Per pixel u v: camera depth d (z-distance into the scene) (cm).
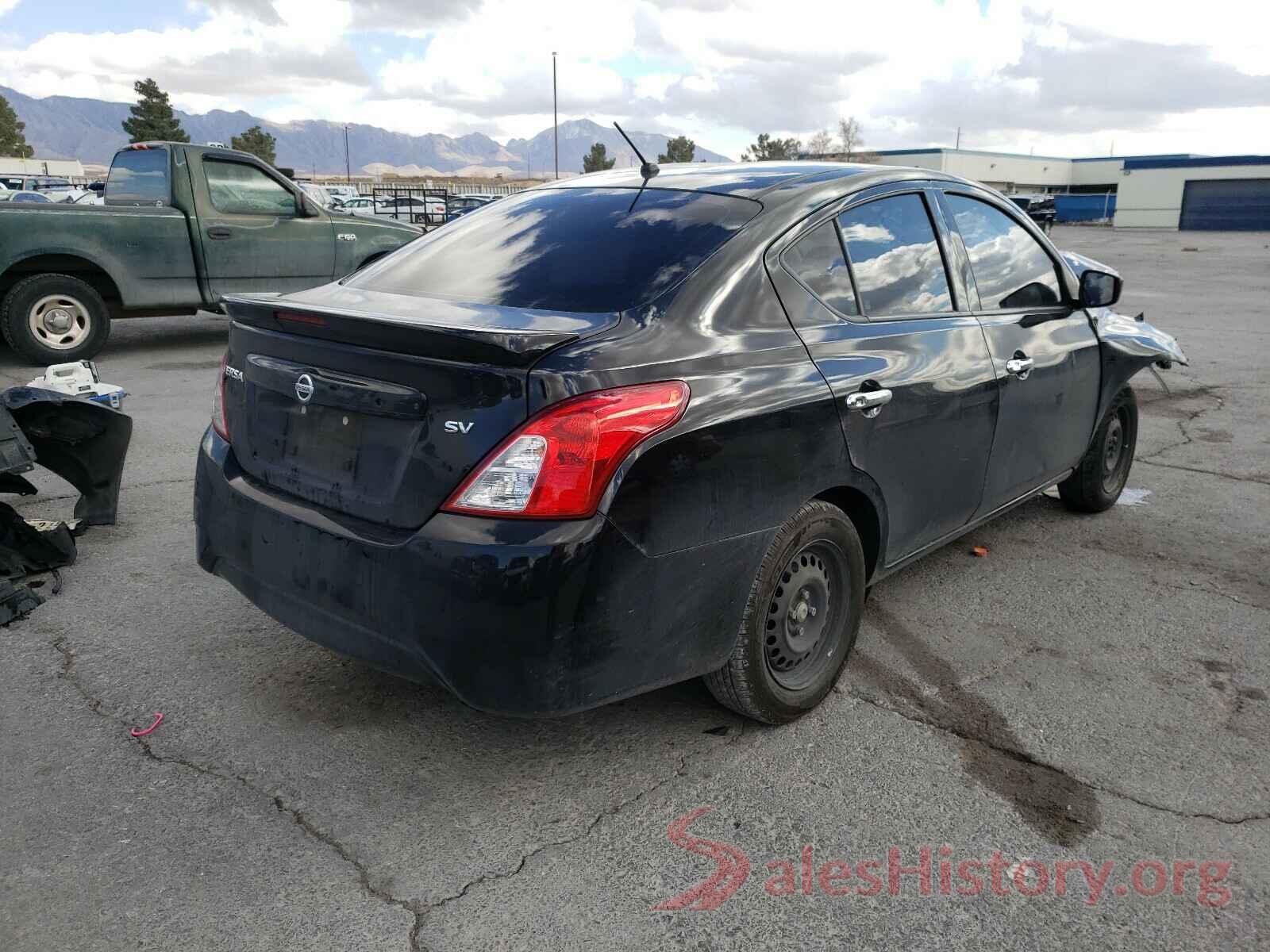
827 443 272
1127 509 509
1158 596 395
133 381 805
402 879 225
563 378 217
